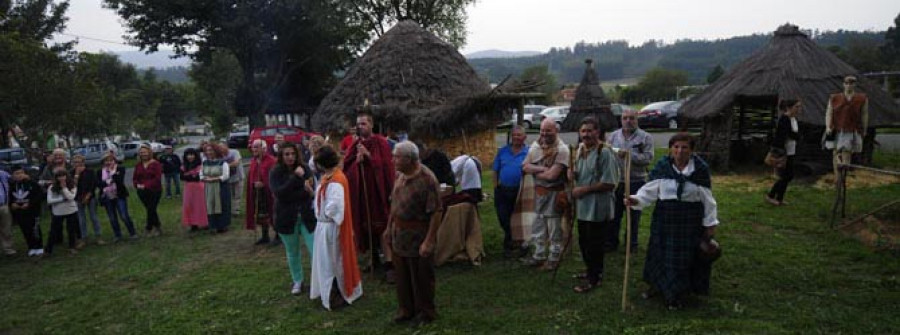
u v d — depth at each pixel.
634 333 4.18
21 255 8.27
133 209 12.13
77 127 25.67
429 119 11.37
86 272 7.10
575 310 4.70
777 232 6.85
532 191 6.33
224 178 8.77
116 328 5.12
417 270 4.57
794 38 12.25
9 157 21.59
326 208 4.99
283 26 29.25
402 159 4.36
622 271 5.64
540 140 5.52
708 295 4.81
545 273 5.71
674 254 4.48
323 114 13.20
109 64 54.25
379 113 11.30
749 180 10.95
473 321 4.63
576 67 124.25
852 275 5.18
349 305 5.22
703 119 12.48
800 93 11.18
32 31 28.05
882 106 11.15
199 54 29.20
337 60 33.72
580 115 12.59
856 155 11.09
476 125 12.03
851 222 6.67
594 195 4.92
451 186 6.22
